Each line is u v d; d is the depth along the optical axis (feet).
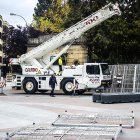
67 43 114.93
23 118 57.52
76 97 99.14
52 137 39.14
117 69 116.26
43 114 62.13
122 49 137.59
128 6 142.51
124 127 48.42
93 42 138.00
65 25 152.66
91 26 113.39
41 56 112.78
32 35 200.13
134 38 136.15
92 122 50.60
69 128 44.62
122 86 113.39
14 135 40.16
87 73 106.83
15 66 112.37
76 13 150.30
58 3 186.60
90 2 148.66
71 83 107.24
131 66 113.39
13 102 83.10
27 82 110.73
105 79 107.24
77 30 113.09
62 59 121.90
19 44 203.92
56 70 111.55
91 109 69.56
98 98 83.41
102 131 42.27
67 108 71.05
